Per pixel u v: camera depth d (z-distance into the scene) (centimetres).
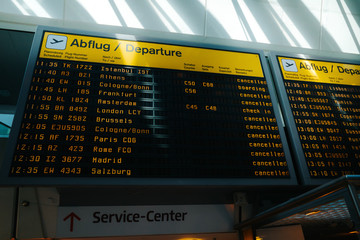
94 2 376
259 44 415
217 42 405
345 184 167
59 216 293
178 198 314
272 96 336
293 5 443
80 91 285
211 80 331
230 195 326
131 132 274
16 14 350
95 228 291
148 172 259
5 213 295
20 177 233
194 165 273
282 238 252
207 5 413
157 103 298
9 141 246
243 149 292
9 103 353
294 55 384
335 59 394
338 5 457
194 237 329
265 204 325
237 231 319
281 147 302
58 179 238
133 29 377
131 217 301
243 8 425
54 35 319
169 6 400
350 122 337
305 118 328
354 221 160
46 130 257
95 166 251
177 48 347
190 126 293
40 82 283
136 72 314
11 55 368
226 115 309
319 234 224
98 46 323
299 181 291
